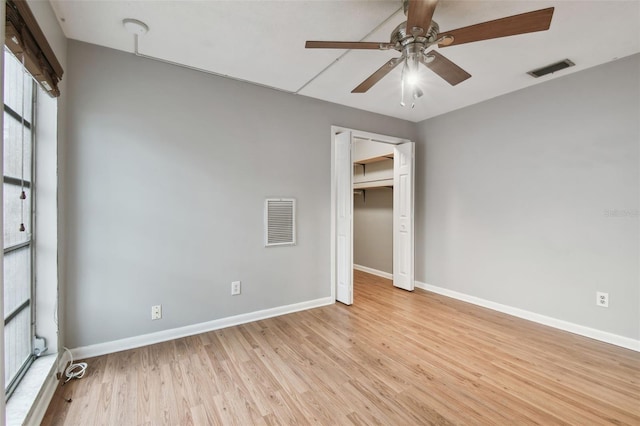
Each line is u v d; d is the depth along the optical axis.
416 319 3.14
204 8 1.89
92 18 1.99
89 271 2.29
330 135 3.57
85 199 2.27
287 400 1.84
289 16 1.97
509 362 2.28
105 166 2.34
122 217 2.41
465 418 1.69
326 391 1.92
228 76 2.86
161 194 2.57
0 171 1.12
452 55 2.47
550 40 2.24
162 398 1.84
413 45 1.73
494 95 3.36
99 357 2.30
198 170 2.74
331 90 3.20
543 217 3.03
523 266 3.18
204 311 2.80
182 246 2.67
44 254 1.96
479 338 2.69
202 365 2.21
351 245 3.59
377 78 2.18
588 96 2.71
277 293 3.23
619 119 2.54
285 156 3.24
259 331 2.82
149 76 2.51
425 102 3.57
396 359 2.32
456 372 2.15
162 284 2.59
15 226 1.69
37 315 1.95
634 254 2.47
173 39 2.23
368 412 1.74
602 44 2.30
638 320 2.45
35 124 1.92
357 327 2.93
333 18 2.00
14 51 1.33
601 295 2.64
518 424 1.65
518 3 1.85
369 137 3.90
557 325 2.92
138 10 1.91
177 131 2.63
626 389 1.95
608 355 2.38
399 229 4.32
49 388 1.80
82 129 2.26
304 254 3.41
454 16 1.97
